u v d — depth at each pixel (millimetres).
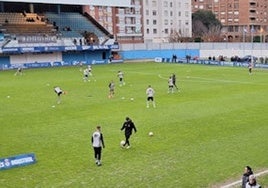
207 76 64188
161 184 18719
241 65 83125
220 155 22766
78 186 18656
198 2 181750
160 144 25250
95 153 21453
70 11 108000
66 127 30219
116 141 26062
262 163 21312
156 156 22859
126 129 24375
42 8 102750
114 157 22781
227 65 85500
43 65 87250
